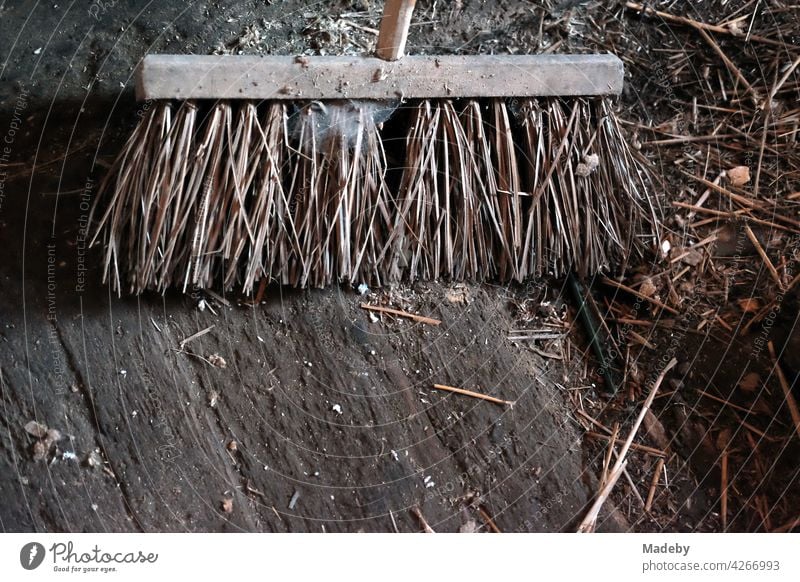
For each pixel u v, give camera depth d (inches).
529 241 51.2
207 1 54.7
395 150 51.3
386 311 51.8
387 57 46.0
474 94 47.6
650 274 54.5
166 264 46.6
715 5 58.3
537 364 52.2
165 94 44.4
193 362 49.2
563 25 57.4
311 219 48.4
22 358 47.6
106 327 48.8
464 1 57.2
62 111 51.6
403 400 50.1
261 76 45.1
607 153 50.4
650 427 51.1
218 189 46.8
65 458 46.3
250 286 48.2
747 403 51.7
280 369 49.8
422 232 49.4
